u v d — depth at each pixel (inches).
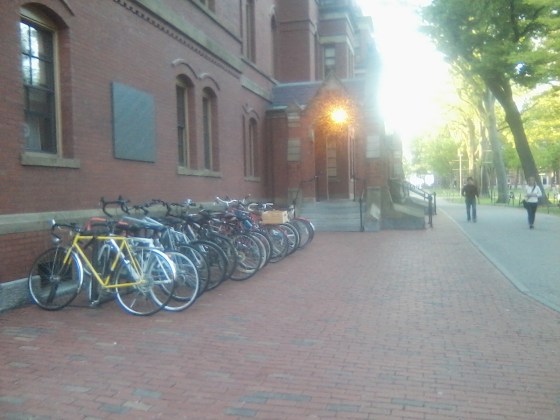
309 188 818.8
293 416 167.6
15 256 299.9
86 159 371.9
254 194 799.1
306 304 316.2
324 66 1149.1
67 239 337.7
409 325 272.7
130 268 286.8
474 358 223.0
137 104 440.1
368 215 753.0
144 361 215.6
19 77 307.0
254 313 294.2
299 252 533.3
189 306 295.0
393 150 1039.6
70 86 355.9
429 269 436.5
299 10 1006.4
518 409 173.9
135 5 437.4
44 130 345.7
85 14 371.6
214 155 636.7
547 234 691.4
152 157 465.1
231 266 368.2
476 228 776.9
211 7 627.2
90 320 275.1
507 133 1788.9
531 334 257.8
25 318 277.3
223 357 221.8
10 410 169.6
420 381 197.3
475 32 958.4
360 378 199.8
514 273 416.8
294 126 807.1
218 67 637.3
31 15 329.1
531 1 740.7
